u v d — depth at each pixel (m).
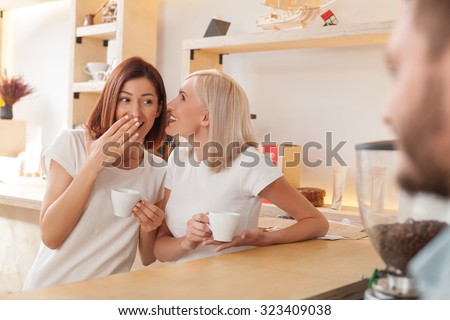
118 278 1.13
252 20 3.30
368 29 2.48
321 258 1.40
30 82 4.54
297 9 2.75
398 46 0.31
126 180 1.74
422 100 0.29
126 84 1.67
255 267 1.27
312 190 2.79
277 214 2.68
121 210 1.52
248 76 3.31
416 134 0.29
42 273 1.66
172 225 1.68
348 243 1.64
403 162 0.32
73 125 3.70
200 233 1.44
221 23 3.13
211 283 1.09
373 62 2.85
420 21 0.29
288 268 1.26
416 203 0.78
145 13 3.49
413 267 0.40
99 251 1.69
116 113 1.70
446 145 0.29
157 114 1.79
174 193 1.70
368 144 0.83
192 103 1.62
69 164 1.69
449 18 0.29
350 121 2.94
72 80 3.69
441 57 0.28
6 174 3.58
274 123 3.21
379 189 0.82
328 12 2.77
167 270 1.22
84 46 3.74
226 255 1.41
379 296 0.88
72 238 1.65
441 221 0.79
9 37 4.72
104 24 3.51
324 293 1.04
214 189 1.62
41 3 4.39
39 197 2.85
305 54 3.08
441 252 0.38
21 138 4.33
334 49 2.98
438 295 0.37
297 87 3.12
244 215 1.64
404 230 0.81
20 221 3.23
